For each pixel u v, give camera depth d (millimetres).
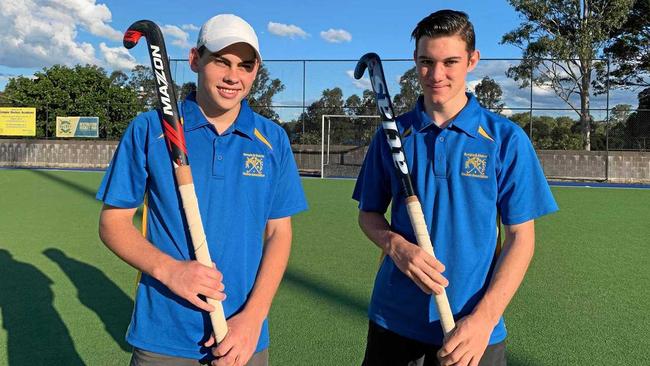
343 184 13797
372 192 2041
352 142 16547
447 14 1743
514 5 18719
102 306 3668
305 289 4121
